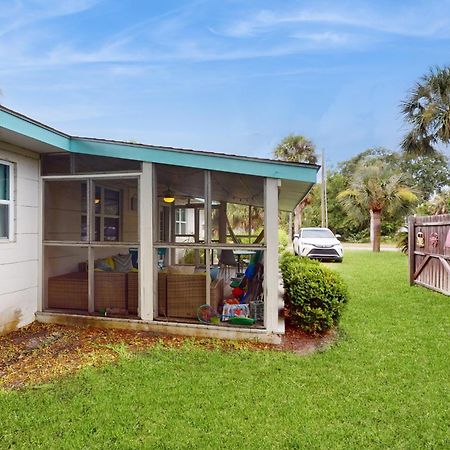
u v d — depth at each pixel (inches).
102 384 135.6
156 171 209.0
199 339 191.0
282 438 105.3
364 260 583.8
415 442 104.7
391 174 748.0
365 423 113.3
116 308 216.7
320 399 127.0
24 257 210.1
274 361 159.9
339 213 1269.7
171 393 129.0
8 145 195.6
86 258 264.8
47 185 223.9
